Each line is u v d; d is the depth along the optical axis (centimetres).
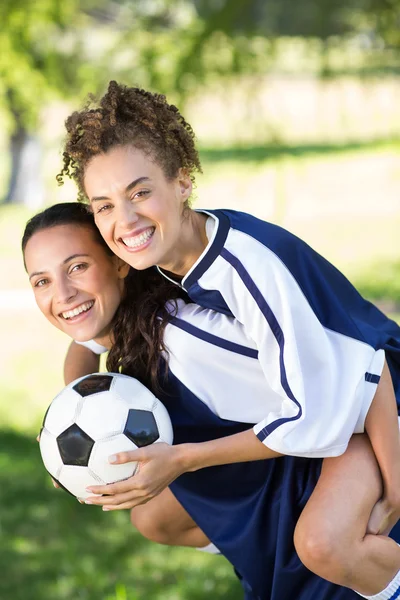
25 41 602
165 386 249
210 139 1590
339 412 228
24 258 248
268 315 226
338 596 244
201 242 238
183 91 481
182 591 371
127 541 431
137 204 224
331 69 514
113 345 254
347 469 234
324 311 236
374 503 234
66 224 243
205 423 250
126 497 231
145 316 243
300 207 1409
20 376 743
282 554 249
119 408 235
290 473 250
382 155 1722
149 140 226
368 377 232
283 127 514
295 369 225
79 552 421
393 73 518
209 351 238
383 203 1404
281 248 234
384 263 1044
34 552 422
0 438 586
